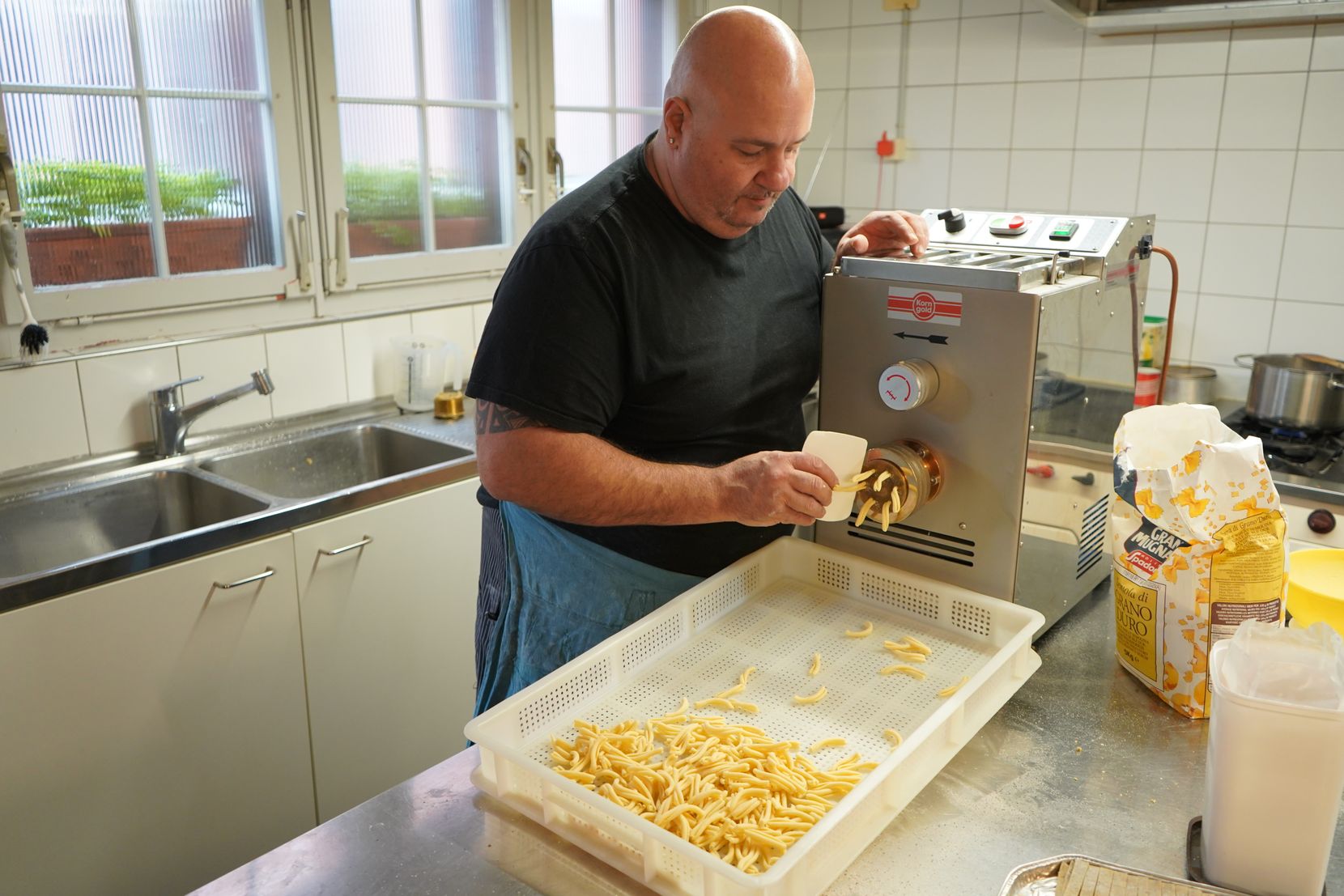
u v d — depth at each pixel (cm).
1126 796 93
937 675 111
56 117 188
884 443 122
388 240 246
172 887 179
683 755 97
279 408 229
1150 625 106
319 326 232
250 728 184
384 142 239
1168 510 102
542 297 115
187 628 171
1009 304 108
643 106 297
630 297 118
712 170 113
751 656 116
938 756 96
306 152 223
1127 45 246
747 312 130
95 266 199
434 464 227
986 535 117
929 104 283
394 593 203
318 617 191
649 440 130
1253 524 98
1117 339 132
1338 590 113
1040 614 112
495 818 91
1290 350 240
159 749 172
